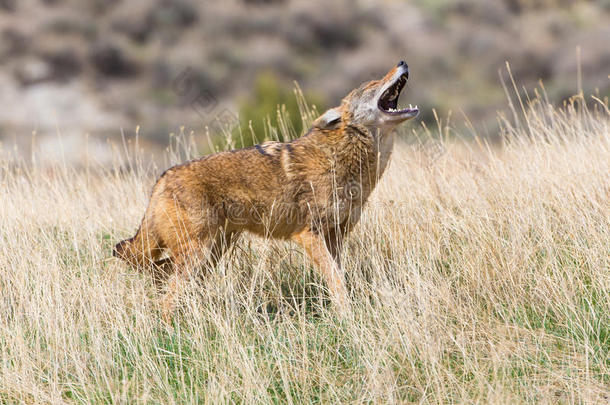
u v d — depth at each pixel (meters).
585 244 15.65
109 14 120.56
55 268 15.40
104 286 15.23
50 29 110.56
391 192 19.77
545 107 22.98
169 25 121.06
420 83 103.50
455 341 13.15
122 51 108.00
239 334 14.42
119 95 98.00
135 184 21.78
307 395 12.62
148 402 12.63
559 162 19.20
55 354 13.48
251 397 12.32
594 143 19.83
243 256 17.22
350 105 16.39
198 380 13.12
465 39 119.62
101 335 13.93
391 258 16.61
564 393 12.18
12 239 16.92
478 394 12.13
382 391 12.39
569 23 126.44
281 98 44.44
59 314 14.30
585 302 14.43
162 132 81.75
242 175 15.91
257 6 131.38
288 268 17.16
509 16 133.25
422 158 20.98
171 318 15.23
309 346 14.12
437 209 18.44
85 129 85.44
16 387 12.78
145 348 13.88
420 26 127.31
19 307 14.76
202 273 15.90
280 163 16.08
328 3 129.00
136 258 16.25
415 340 13.41
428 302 14.23
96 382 13.08
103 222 20.59
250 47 116.31
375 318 14.12
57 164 23.20
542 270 15.06
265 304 15.23
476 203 17.77
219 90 103.94
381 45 121.50
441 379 12.40
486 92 99.88
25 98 96.00
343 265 16.73
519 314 14.35
